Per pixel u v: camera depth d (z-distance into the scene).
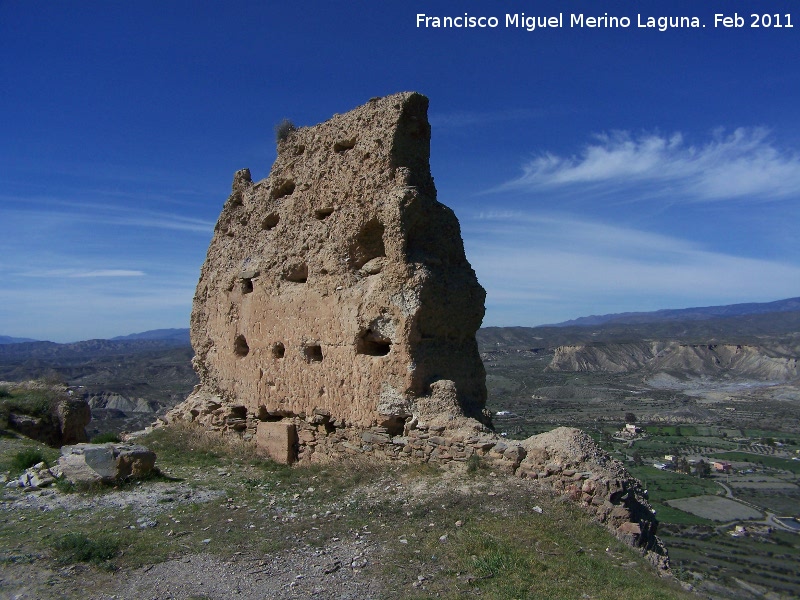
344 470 12.13
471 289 13.19
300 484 11.94
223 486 12.01
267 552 8.45
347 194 13.31
